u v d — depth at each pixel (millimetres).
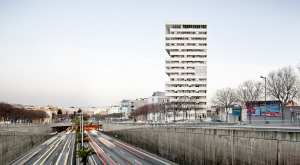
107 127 169750
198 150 47531
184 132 52938
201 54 148125
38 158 64938
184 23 150750
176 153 56031
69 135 155750
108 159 59500
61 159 61906
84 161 48375
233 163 38031
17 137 67812
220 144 41250
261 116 75750
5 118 130000
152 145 70250
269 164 31594
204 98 144500
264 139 32562
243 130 36156
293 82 64750
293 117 59812
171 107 118688
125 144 95625
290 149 29031
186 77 147875
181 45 149500
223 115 104562
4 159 56750
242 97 84688
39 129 126500
